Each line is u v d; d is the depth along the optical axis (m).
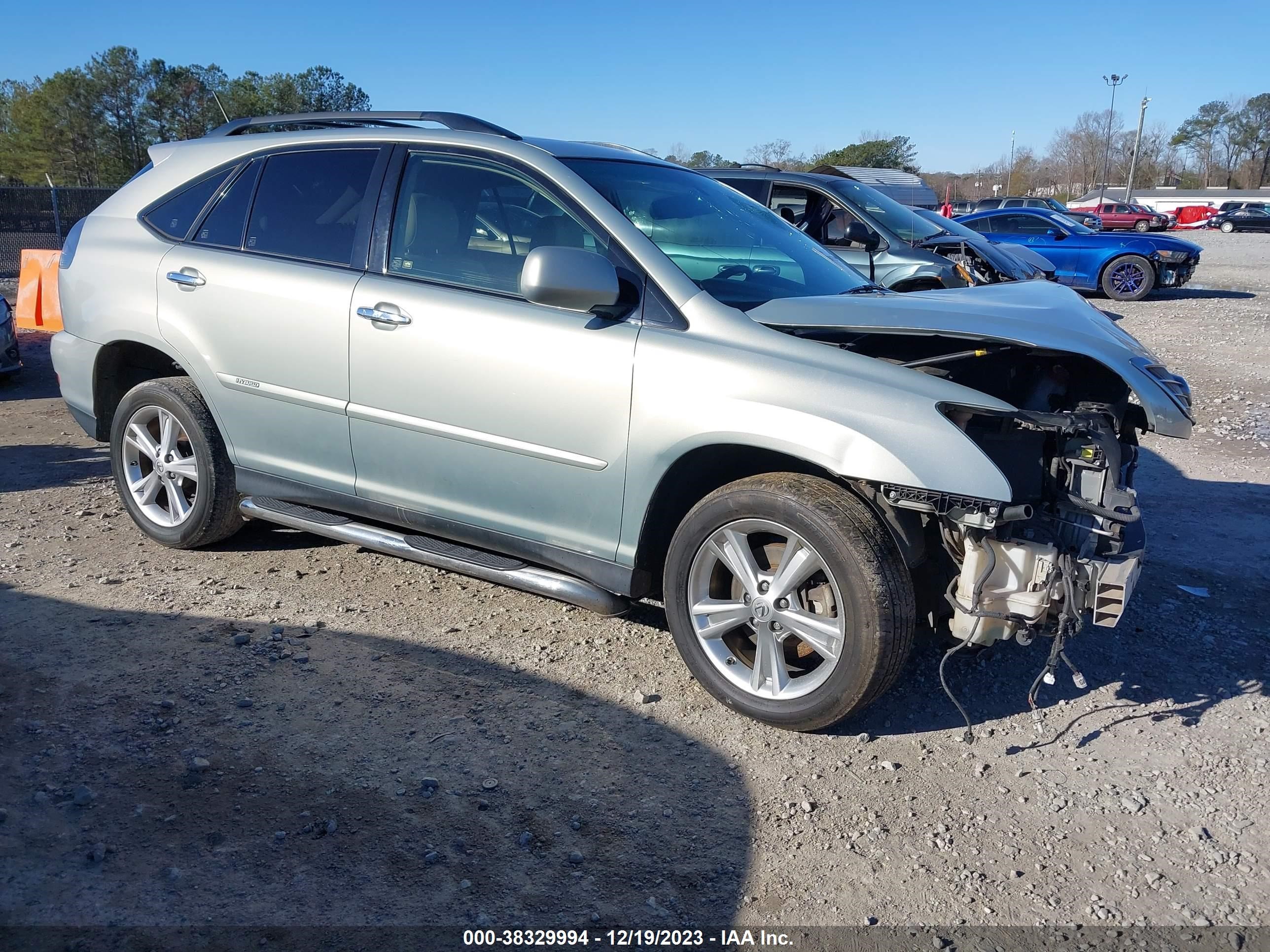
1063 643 3.11
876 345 3.49
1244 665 3.90
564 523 3.55
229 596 4.16
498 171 3.75
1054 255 18.42
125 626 3.82
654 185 3.96
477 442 3.62
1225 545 5.25
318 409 3.99
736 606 3.30
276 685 3.43
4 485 5.72
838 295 3.77
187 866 2.51
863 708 3.14
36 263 11.11
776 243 4.09
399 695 3.41
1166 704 3.59
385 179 3.95
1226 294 19.28
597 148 4.11
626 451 3.33
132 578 4.32
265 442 4.22
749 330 3.26
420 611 4.11
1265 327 13.98
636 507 3.37
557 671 3.64
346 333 3.85
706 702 3.47
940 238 9.10
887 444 2.93
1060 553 2.99
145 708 3.23
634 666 3.71
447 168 3.85
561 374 3.41
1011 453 3.10
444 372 3.63
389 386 3.77
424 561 3.89
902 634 3.04
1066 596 3.01
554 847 2.68
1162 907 2.56
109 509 5.30
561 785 2.96
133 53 68.94
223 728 3.14
